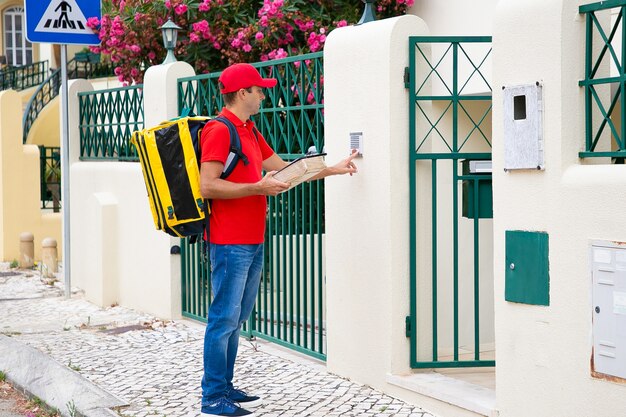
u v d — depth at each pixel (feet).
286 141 25.23
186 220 19.65
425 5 29.68
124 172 33.81
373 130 21.25
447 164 25.95
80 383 22.80
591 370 15.62
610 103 17.15
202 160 19.42
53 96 78.38
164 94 31.24
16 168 48.39
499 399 17.75
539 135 16.39
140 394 22.00
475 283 20.86
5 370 25.55
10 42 98.73
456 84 20.80
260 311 27.09
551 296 16.40
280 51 32.35
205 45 35.60
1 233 48.57
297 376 23.20
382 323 21.25
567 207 15.97
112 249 34.65
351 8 33.14
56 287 39.50
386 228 20.95
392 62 20.67
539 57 16.44
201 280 30.27
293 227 25.86
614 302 15.14
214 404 19.81
